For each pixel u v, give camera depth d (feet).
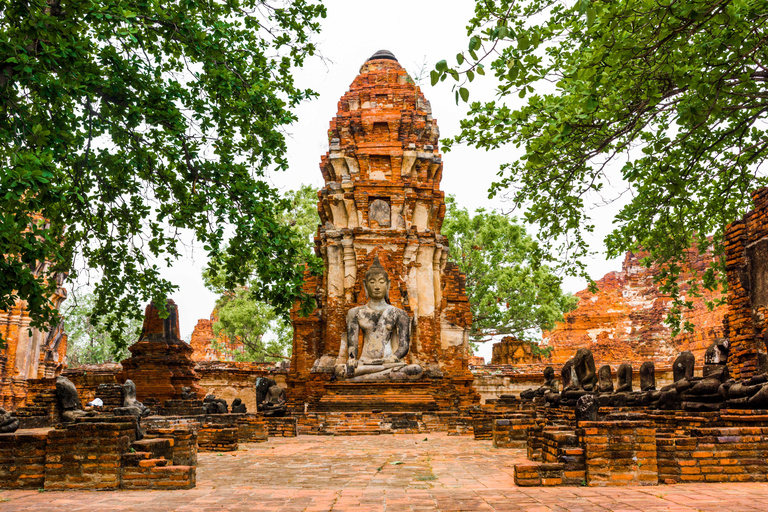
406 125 104.01
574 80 38.65
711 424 34.47
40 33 34.09
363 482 30.25
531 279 134.10
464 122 48.06
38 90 36.52
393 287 97.30
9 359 106.32
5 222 32.32
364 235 100.01
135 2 41.98
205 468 36.58
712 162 54.44
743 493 24.89
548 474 27.78
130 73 42.70
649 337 184.44
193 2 44.29
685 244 64.44
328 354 97.19
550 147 44.88
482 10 42.70
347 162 103.96
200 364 104.94
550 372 75.72
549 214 55.88
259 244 50.47
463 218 139.64
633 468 27.58
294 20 51.31
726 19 30.83
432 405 85.81
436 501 24.52
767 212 49.29
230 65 48.67
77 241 52.39
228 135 51.34
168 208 51.98
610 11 33.81
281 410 77.10
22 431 34.91
